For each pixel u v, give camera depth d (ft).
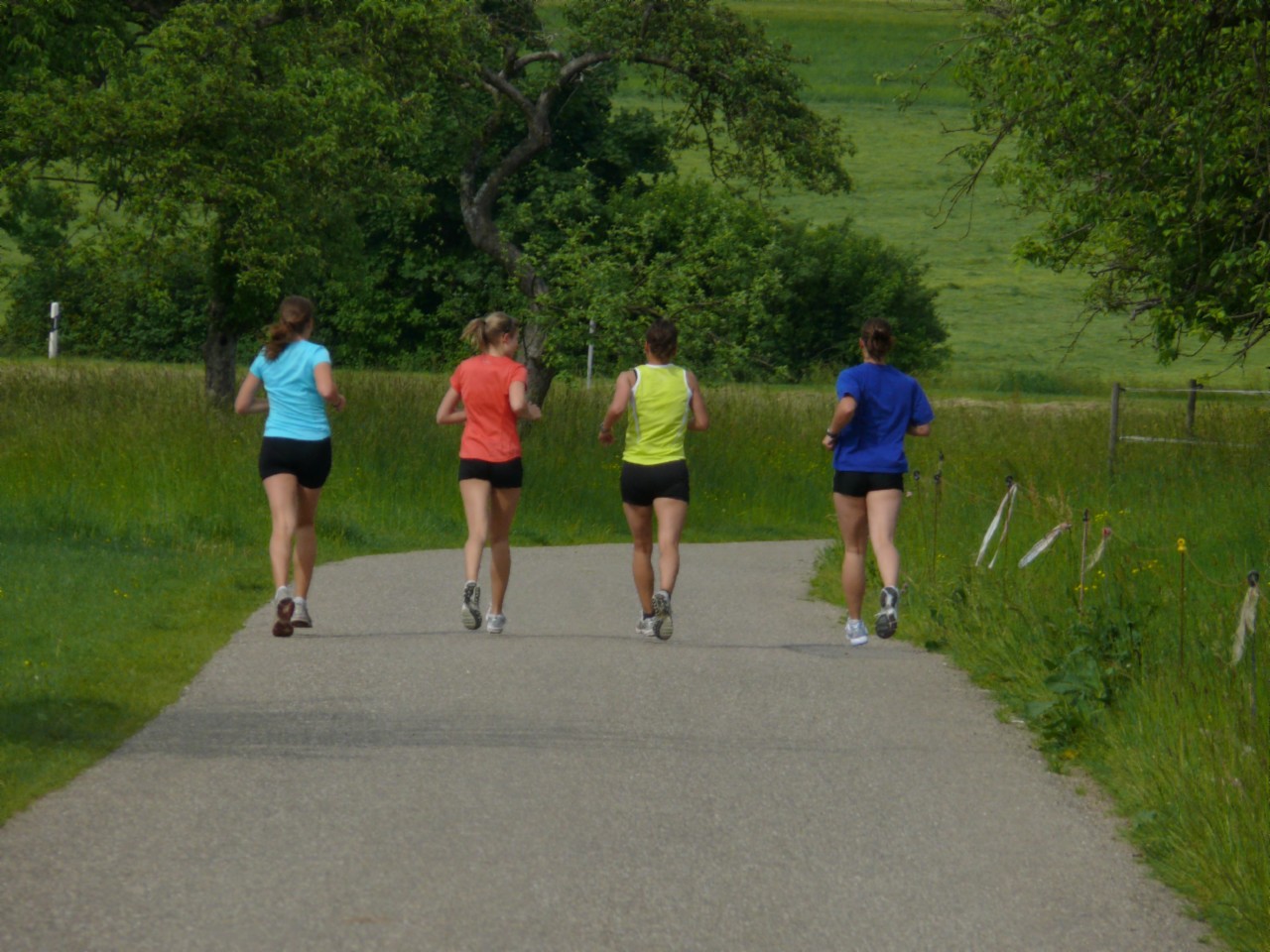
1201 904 63.41
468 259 515.50
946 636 121.90
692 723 92.32
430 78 295.07
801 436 313.12
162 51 251.19
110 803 71.97
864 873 66.23
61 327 534.37
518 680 102.83
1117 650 100.22
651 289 315.99
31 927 56.44
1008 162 208.44
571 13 353.10
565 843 68.39
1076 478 221.05
